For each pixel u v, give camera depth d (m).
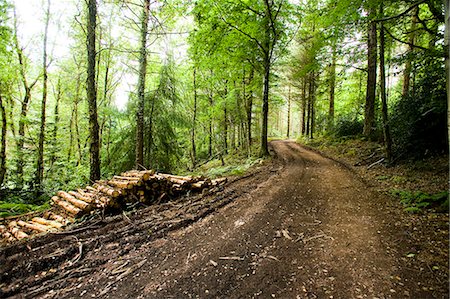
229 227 4.51
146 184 6.16
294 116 57.34
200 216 5.11
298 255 3.43
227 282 2.84
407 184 6.73
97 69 14.62
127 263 3.29
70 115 18.06
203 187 7.36
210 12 11.45
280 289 2.69
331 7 7.60
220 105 17.53
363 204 5.64
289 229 4.35
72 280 2.91
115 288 2.76
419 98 8.02
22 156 11.77
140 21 9.88
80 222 4.80
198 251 3.62
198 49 13.02
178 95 13.35
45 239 3.91
